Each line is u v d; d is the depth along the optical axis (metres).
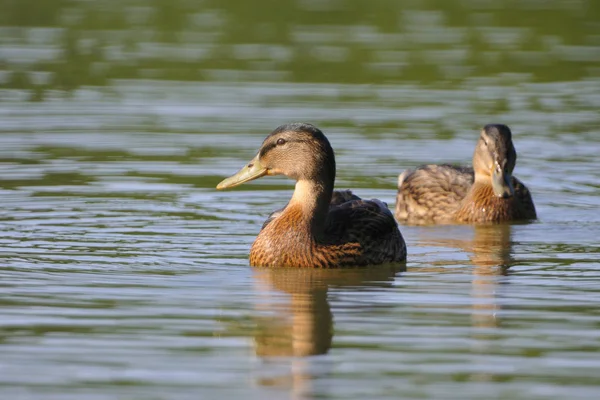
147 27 31.48
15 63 27.41
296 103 23.98
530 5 34.44
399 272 13.46
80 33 30.72
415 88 25.53
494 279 12.98
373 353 9.99
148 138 21.19
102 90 25.03
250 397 8.89
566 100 24.52
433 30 31.31
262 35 30.61
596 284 12.69
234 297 11.96
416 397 8.91
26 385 9.12
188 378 9.32
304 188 13.72
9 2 34.44
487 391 9.05
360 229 13.89
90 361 9.72
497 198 17.31
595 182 19.23
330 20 32.38
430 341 10.34
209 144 20.77
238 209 17.06
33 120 22.44
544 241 15.59
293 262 13.54
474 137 21.62
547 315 11.27
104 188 17.91
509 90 25.39
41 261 13.57
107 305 11.50
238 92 24.86
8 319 10.91
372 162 20.08
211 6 34.00
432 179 18.34
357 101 24.22
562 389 9.08
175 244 14.77
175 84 25.62
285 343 10.27
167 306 11.52
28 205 16.73
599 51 29.17
